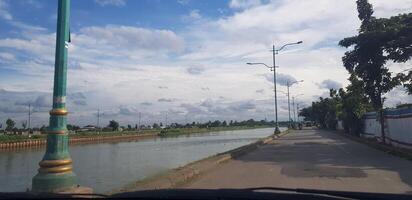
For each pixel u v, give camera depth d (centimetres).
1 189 2148
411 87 2806
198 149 4834
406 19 2662
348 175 1475
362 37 2711
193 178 1463
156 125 18312
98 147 6756
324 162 1948
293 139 4650
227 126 19250
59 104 930
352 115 4641
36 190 891
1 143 6981
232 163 2016
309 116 14688
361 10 2808
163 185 1191
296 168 1722
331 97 8394
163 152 4647
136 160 3678
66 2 961
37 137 8375
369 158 2139
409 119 2447
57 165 904
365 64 2842
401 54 2633
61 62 942
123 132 12181
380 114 3097
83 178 2328
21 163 4088
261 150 2941
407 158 2069
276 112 6150
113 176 2402
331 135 5519
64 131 927
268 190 577
